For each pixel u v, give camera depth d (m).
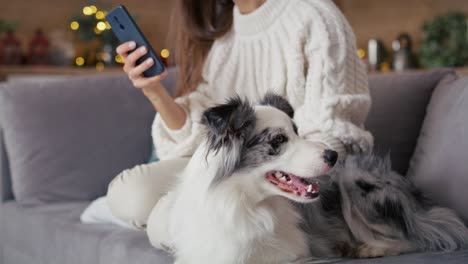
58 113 2.74
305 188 1.54
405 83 2.36
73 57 5.40
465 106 1.92
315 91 1.91
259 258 1.58
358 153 1.90
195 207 1.59
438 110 2.07
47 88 2.79
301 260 1.59
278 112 1.61
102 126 2.78
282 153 1.55
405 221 1.71
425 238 1.68
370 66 5.32
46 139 2.70
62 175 2.70
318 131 1.87
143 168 1.97
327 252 1.70
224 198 1.55
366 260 1.55
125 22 1.93
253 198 1.58
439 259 1.47
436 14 5.40
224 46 2.21
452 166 1.86
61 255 2.25
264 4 2.08
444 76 2.32
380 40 5.42
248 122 1.55
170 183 1.93
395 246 1.68
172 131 2.11
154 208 1.82
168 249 1.78
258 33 2.12
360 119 1.98
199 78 2.25
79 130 2.75
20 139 2.69
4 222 2.68
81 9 5.60
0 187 2.74
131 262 1.86
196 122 2.05
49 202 2.67
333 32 1.97
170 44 2.41
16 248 2.60
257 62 2.12
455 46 5.04
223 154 1.54
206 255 1.56
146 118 2.85
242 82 2.15
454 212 1.76
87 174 2.73
